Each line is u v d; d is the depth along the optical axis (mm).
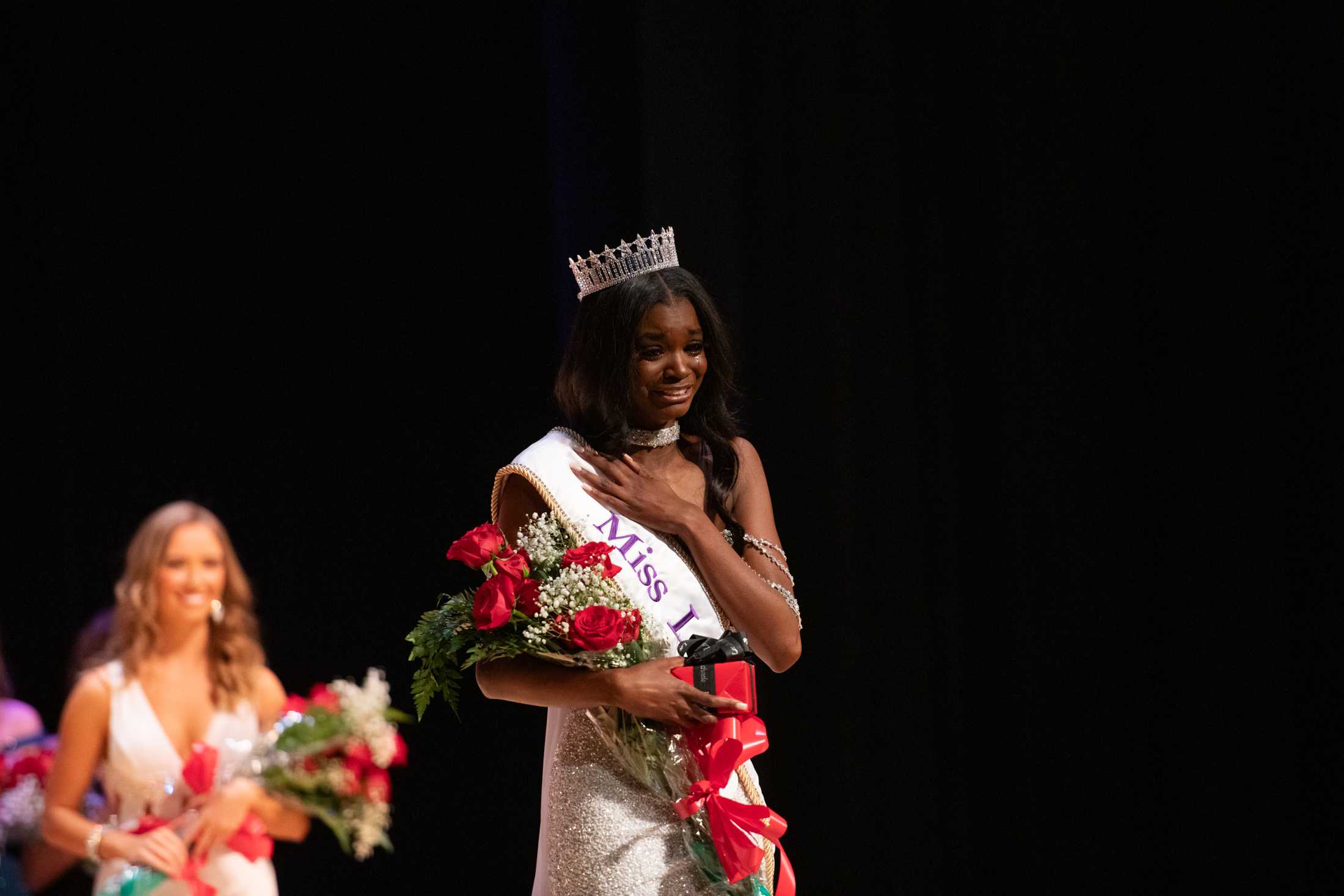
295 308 14305
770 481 15094
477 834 14742
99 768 9531
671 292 10273
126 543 13500
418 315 14695
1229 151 14758
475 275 14852
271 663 14055
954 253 15602
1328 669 14484
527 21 15031
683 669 9547
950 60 15586
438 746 14719
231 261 14086
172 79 13922
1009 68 15359
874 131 15430
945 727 15445
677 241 14477
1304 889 14531
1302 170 14484
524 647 9289
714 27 14805
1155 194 15047
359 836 8797
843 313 15266
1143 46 15070
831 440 15156
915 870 15180
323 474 14328
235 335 14062
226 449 13977
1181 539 14945
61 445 13195
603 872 9438
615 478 10281
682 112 14547
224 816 8867
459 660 10367
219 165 14070
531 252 14977
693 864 9523
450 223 14812
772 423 15078
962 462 15594
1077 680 15195
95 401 13523
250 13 14242
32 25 13289
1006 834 15320
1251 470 14719
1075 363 15234
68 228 13438
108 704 9453
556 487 10250
